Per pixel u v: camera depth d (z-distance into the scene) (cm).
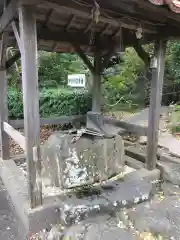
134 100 761
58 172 264
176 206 248
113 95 742
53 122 503
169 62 698
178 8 181
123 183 282
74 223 223
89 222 224
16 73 672
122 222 224
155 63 293
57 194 250
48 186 272
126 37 360
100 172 286
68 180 265
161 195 278
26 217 213
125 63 745
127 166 346
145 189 267
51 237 206
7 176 293
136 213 236
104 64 439
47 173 281
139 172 309
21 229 218
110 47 405
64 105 620
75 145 270
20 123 477
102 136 315
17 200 240
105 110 700
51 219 222
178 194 278
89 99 649
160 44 288
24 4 185
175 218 225
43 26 343
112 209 238
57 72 780
